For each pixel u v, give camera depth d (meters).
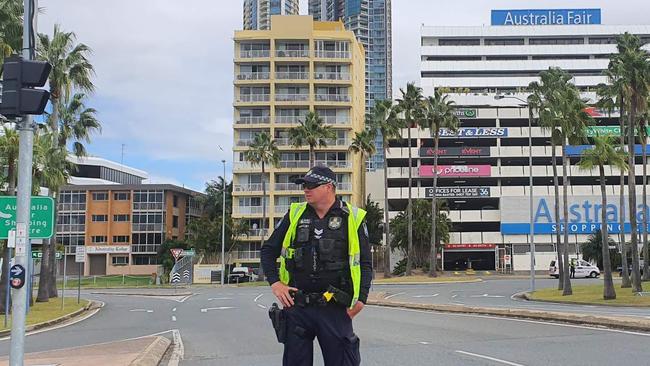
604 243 31.03
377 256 80.50
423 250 73.81
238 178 78.19
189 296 42.56
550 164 82.50
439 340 13.70
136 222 81.50
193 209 89.75
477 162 83.94
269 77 77.94
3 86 7.05
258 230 76.56
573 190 80.56
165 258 75.31
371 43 154.00
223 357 12.07
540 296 34.66
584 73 108.00
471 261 84.06
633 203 34.97
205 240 72.19
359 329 16.53
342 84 78.62
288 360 4.28
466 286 50.00
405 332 15.63
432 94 102.50
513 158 83.44
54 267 38.56
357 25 153.38
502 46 108.75
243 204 78.00
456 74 108.69
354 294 4.22
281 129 78.06
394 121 63.97
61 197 81.69
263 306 30.12
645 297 31.08
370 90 152.50
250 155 67.38
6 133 26.20
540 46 108.75
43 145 30.44
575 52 108.31
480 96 95.44
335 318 4.22
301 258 4.22
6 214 12.42
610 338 13.12
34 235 16.06
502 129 82.88
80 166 96.06
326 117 78.19
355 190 79.56
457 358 10.85
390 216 80.62
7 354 13.38
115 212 81.81
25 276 7.09
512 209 79.50
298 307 4.24
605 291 30.64
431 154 82.62
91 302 34.53
